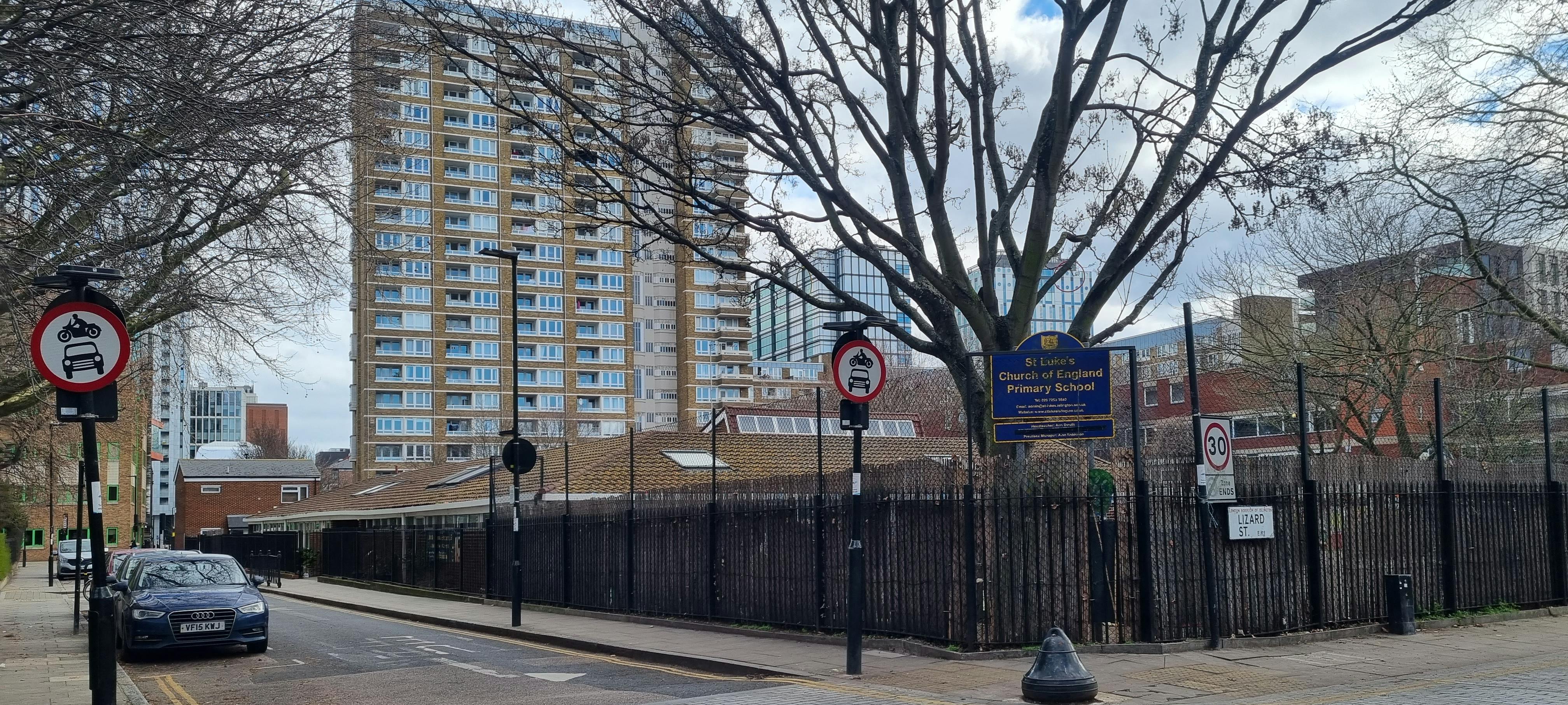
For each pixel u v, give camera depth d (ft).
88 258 38.11
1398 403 82.17
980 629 42.78
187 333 46.78
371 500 142.00
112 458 207.72
